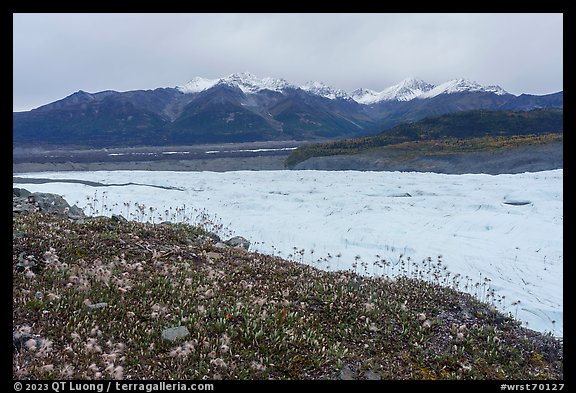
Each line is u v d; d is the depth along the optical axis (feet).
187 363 25.46
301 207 127.65
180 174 222.28
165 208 123.85
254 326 29.55
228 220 112.47
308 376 26.45
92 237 42.01
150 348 26.18
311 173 213.87
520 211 108.47
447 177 180.75
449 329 35.22
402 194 145.07
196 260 43.29
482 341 34.12
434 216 111.24
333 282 41.96
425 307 38.63
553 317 55.57
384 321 34.99
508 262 77.15
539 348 34.71
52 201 58.29
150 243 44.98
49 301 28.40
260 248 88.07
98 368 23.56
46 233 39.81
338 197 138.72
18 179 209.97
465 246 86.74
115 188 160.15
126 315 29.27
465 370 29.50
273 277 41.45
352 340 31.71
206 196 147.02
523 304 59.72
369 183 170.30
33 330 25.49
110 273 33.81
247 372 25.25
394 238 92.27
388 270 75.15
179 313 30.60
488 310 40.63
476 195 132.67
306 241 94.07
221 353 26.66
